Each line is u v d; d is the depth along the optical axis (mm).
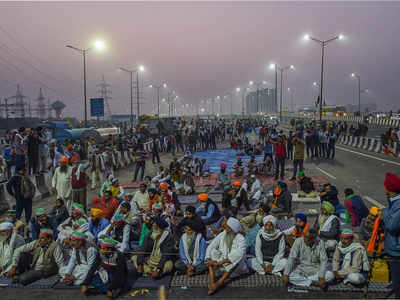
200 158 25609
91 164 15406
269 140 17047
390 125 49531
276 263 6168
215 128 39656
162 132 38312
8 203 11703
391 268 4484
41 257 6293
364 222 6426
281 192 9492
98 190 15109
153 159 23047
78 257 5711
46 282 6137
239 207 9672
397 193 4301
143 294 5648
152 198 9141
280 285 5793
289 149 22688
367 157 23281
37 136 15039
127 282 6039
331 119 67812
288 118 72062
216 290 5684
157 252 6273
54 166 16547
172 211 9094
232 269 5789
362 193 12906
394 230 4266
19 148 14375
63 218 7836
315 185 14352
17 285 6059
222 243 6016
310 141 22703
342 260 6070
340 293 5492
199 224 6434
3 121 65812
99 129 32188
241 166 16969
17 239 6555
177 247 7102
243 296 5477
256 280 5992
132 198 10406
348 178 16016
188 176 13617
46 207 12414
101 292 5672
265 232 6262
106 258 5613
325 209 6996
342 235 5734
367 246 6215
